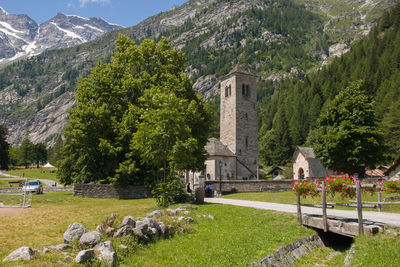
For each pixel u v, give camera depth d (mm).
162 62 36094
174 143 21188
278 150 107375
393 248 10180
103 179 33656
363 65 122875
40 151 147500
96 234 9773
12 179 69125
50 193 40531
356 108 38531
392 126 67375
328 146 38406
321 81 141250
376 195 23891
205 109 35625
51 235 11984
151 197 33000
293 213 16234
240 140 56156
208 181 35750
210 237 12578
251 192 37156
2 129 107125
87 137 31828
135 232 11188
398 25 143125
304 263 11031
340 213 16672
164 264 9516
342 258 11453
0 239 11016
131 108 31141
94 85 33781
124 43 37906
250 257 10172
